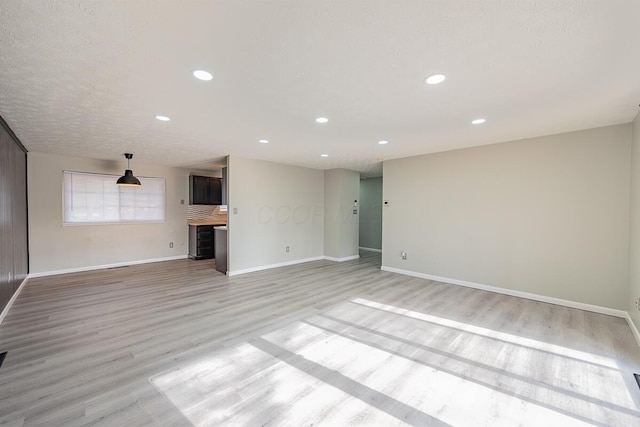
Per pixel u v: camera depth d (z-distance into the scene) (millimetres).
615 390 2010
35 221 5145
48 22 1458
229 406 1832
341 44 1691
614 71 2008
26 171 4988
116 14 1405
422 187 5188
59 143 4336
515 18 1449
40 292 4254
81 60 1861
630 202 3240
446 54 1801
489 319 3275
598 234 3502
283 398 1914
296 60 1877
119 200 6164
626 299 3312
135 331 2926
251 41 1660
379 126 3385
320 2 1328
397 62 1899
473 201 4555
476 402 1889
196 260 6926
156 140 4121
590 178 3541
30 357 2412
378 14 1421
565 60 1863
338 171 7016
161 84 2236
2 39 1603
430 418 1741
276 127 3434
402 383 2086
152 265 6316
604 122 3256
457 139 4047
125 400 1878
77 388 1999
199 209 7492
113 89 2324
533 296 3986
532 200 3982
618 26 1500
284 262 6398
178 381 2090
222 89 2332
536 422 1715
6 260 3502
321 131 3611
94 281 4914
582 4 1344
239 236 5535
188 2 1326
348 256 7254
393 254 5684
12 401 1858
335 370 2246
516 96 2473
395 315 3395
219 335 2848
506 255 4230
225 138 3982
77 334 2852
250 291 4367
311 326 3076
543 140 3875
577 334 2889
